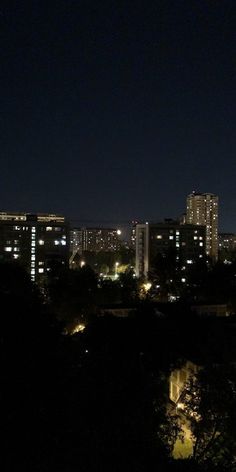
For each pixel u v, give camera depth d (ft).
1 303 64.34
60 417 50.98
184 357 100.07
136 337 105.19
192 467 57.21
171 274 271.08
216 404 63.10
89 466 49.52
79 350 63.52
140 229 380.58
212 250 594.65
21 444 48.32
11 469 47.03
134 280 255.09
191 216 606.14
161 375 81.92
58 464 48.62
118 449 51.52
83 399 53.83
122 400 56.39
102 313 169.68
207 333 113.39
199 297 234.99
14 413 49.26
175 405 72.18
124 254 491.72
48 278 273.95
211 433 64.13
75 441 50.37
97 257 499.51
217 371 66.59
